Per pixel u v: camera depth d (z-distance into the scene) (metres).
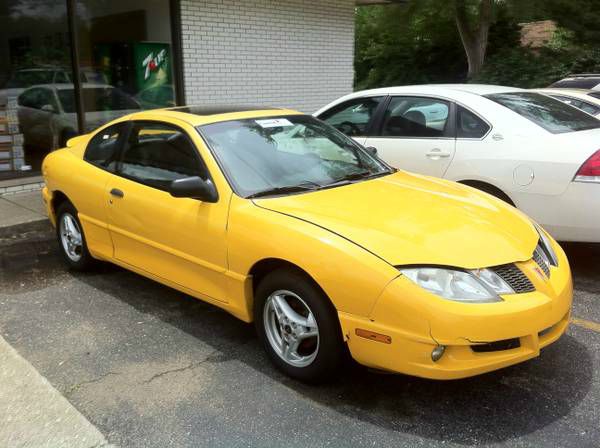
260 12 10.38
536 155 4.85
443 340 2.73
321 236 3.07
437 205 3.53
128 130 4.51
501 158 5.05
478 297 2.80
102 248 4.65
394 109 5.99
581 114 5.69
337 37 11.99
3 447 2.76
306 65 11.51
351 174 4.07
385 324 2.83
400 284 2.79
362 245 2.96
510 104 5.41
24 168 8.41
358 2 13.77
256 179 3.72
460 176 5.32
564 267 3.36
